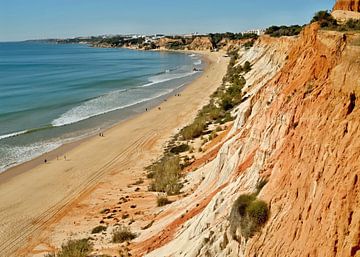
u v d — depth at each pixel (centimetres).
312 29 2434
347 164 1191
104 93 10050
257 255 1492
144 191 3659
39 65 19438
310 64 2070
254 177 1898
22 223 3284
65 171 4512
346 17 2288
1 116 7362
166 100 8712
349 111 1320
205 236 1800
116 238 2681
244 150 2473
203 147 4469
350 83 1344
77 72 15700
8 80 12794
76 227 3098
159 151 4953
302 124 1639
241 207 1652
